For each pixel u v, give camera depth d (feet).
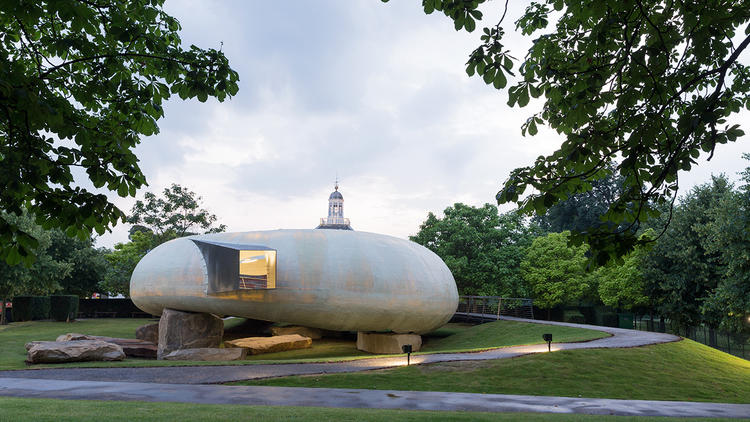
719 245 80.84
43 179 15.71
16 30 19.45
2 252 14.37
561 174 19.54
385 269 92.73
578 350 62.28
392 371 53.47
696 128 15.47
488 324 119.85
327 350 99.09
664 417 34.12
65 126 16.10
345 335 124.26
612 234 17.70
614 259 18.06
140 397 37.47
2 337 101.76
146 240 164.76
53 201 15.34
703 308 91.86
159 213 171.01
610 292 135.33
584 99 17.75
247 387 43.96
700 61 19.83
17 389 40.93
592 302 164.86
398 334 97.40
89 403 32.68
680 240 114.32
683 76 19.49
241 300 87.35
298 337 100.27
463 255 146.10
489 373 53.01
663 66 18.81
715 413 37.09
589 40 20.59
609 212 18.78
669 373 56.08
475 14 16.31
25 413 27.43
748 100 23.40
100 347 67.72
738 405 41.96
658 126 17.06
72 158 16.42
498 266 143.13
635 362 58.90
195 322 92.99
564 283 140.15
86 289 180.14
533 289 145.79
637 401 42.24
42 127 14.96
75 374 52.34
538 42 21.18
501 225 152.05
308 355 91.56
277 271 88.17
